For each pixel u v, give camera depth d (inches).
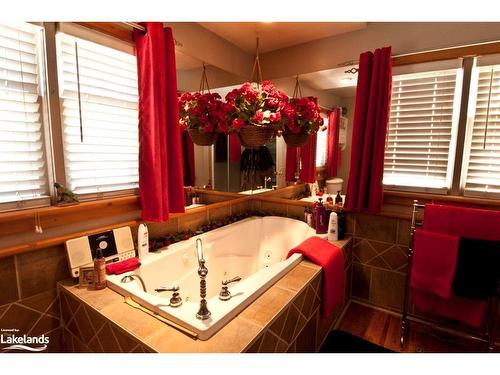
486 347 71.5
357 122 84.2
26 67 51.0
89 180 62.5
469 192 75.7
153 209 65.6
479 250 64.1
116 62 64.7
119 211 66.5
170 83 67.7
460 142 76.0
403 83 82.2
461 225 68.2
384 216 87.6
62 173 57.4
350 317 89.0
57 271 56.6
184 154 85.0
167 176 68.2
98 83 62.0
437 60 76.1
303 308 59.7
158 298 51.0
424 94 79.7
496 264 62.5
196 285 79.4
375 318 88.4
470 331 77.2
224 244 91.7
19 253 50.4
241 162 106.0
